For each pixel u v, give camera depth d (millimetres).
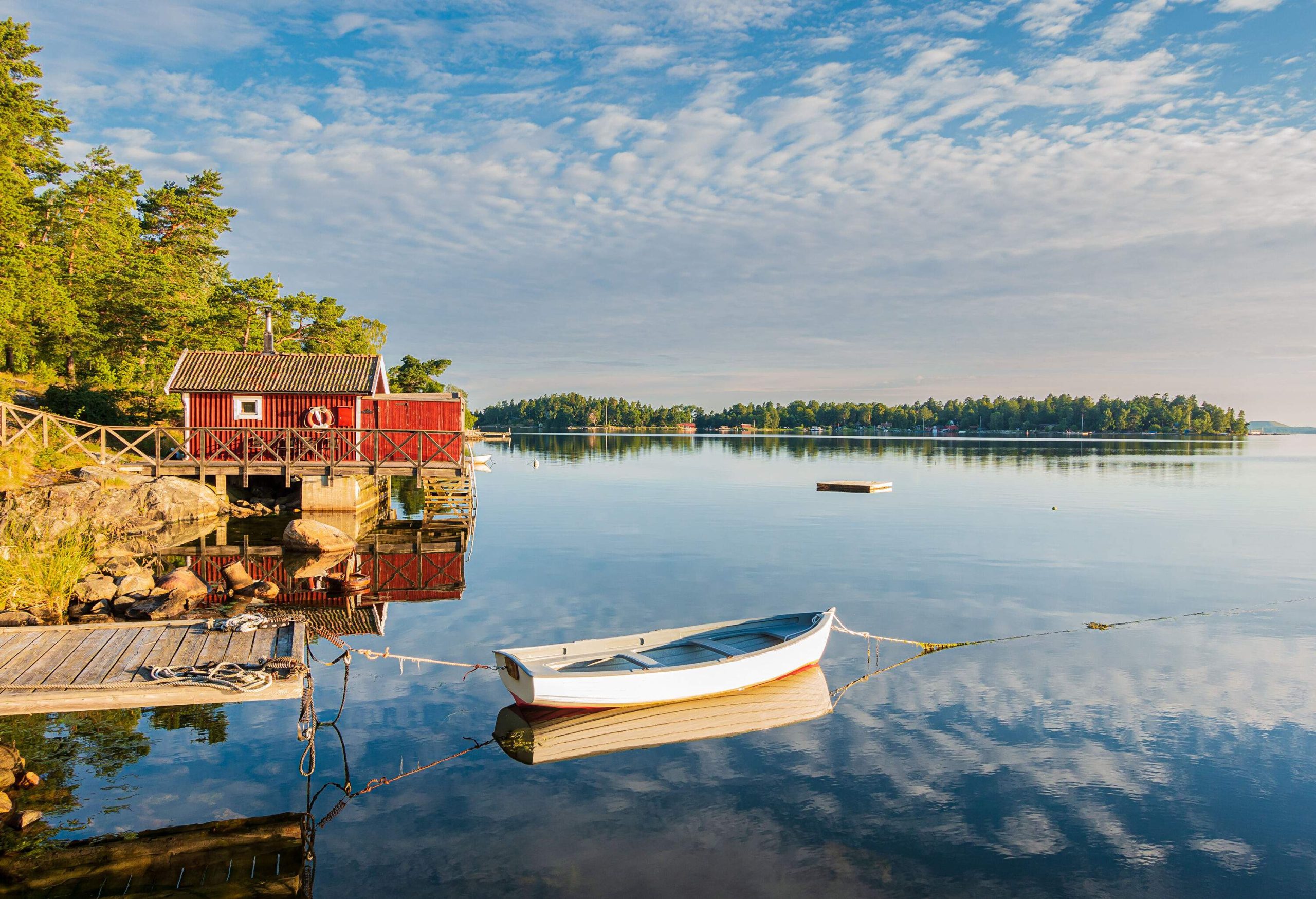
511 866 6969
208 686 8422
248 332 42500
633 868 6977
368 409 27391
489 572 19953
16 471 21828
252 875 6672
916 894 6684
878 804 8234
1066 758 9414
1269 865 7250
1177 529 28453
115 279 36750
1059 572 20625
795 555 22719
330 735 9719
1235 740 9938
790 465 65750
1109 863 7234
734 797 8344
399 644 13555
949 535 26562
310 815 7738
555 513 32469
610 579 19172
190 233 48969
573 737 9844
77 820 7422
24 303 30750
